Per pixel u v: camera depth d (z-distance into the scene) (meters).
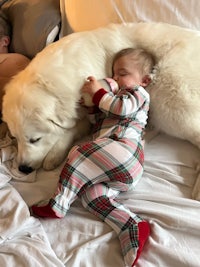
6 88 1.40
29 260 1.03
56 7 1.90
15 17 1.96
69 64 1.40
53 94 1.33
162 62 1.43
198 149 1.38
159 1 1.64
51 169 1.39
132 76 1.41
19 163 1.37
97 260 1.07
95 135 1.37
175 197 1.22
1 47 1.93
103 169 1.20
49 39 1.84
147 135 1.45
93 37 1.51
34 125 1.31
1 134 1.57
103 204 1.18
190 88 1.37
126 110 1.27
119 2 1.69
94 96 1.32
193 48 1.46
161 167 1.33
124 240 1.09
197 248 1.08
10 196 1.22
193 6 1.62
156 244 1.08
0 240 1.10
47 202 1.26
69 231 1.16
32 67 1.40
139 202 1.22
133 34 1.54
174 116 1.36
